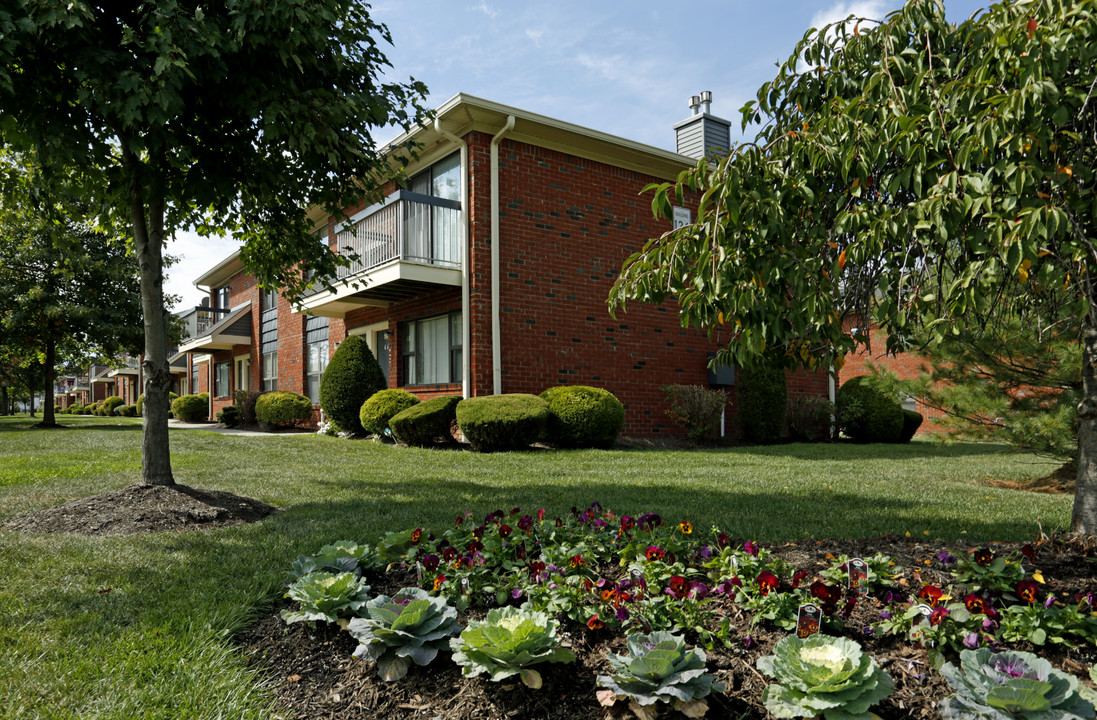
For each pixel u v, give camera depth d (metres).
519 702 2.14
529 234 11.91
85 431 16.72
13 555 3.89
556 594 2.62
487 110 11.05
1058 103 2.24
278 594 3.24
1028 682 1.69
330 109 4.70
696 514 5.10
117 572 3.56
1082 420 3.25
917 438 16.98
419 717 2.13
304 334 18.36
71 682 2.31
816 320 2.72
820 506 5.55
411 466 8.59
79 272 18.86
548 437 11.08
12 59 3.77
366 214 12.95
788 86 3.45
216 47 4.40
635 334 13.13
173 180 5.20
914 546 3.48
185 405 24.64
